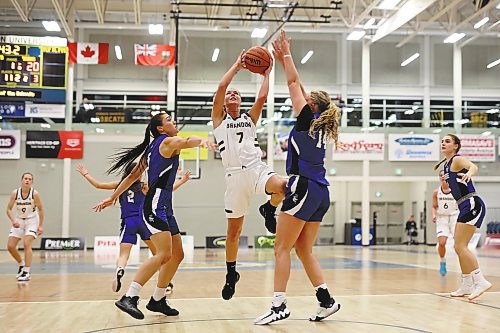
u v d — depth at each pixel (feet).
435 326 14.06
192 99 79.05
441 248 29.81
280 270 14.34
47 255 53.11
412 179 72.79
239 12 71.87
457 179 20.49
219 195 69.87
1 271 34.04
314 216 14.82
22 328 13.85
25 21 68.23
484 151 71.97
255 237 70.03
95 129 67.92
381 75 82.69
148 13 72.38
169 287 21.79
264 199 71.15
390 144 72.84
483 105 84.28
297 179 14.40
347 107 73.20
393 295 20.90
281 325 14.08
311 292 21.84
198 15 72.64
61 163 67.51
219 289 23.15
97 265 39.47
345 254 54.60
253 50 16.34
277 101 80.33
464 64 84.02
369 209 81.41
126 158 16.26
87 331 13.32
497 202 72.08
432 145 73.15
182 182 19.75
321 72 82.02
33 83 61.31
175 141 14.98
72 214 67.41
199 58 79.66
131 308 14.20
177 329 13.52
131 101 72.18
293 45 81.76
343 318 15.29
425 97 82.69
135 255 52.70
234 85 78.43
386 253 56.18
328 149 72.18
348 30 74.23
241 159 15.78
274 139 70.49
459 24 67.82
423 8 57.47
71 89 67.62
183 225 69.21
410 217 82.79
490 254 53.47
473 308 17.43
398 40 82.64
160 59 65.36
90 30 77.77
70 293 22.04
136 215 21.24
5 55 60.85
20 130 67.00
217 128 16.03
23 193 28.32
